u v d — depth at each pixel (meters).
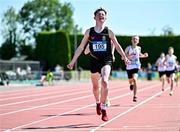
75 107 27.25
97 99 19.61
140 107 26.67
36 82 76.62
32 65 79.25
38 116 22.36
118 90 49.00
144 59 112.81
